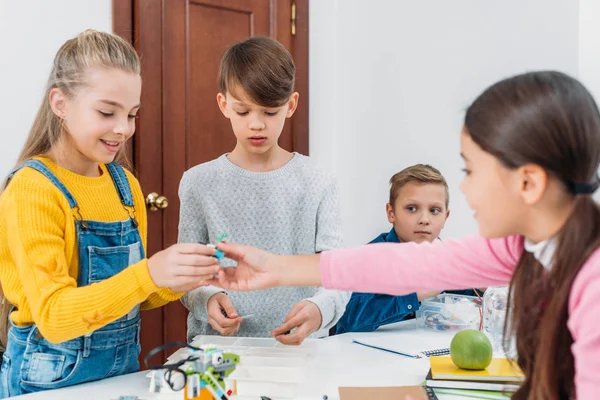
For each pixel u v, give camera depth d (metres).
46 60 2.08
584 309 0.69
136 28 2.28
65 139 1.23
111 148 1.20
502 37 2.96
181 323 2.43
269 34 2.69
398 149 2.95
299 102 2.78
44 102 1.25
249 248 1.08
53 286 1.06
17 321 1.18
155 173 2.34
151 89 2.32
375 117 2.91
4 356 1.22
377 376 1.18
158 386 1.01
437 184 1.95
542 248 0.80
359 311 1.57
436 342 1.43
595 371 0.67
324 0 2.85
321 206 1.61
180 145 2.41
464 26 2.95
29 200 1.13
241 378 1.06
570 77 0.78
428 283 1.01
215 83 2.52
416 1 2.88
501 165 0.77
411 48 2.90
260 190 1.57
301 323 1.32
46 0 2.07
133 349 1.29
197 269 1.04
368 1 2.86
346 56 2.89
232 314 1.34
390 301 1.57
